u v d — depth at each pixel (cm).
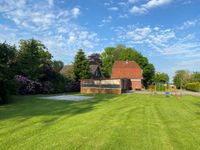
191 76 6731
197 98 2773
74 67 4550
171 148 716
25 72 3234
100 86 3628
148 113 1419
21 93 2992
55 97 2577
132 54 6788
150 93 3672
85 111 1449
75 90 4144
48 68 3616
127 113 1398
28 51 3412
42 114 1299
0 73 1866
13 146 692
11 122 1052
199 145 753
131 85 5666
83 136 825
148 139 807
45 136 811
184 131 945
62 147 695
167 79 7250
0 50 1945
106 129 942
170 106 1842
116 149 691
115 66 5978
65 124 1026
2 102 1906
